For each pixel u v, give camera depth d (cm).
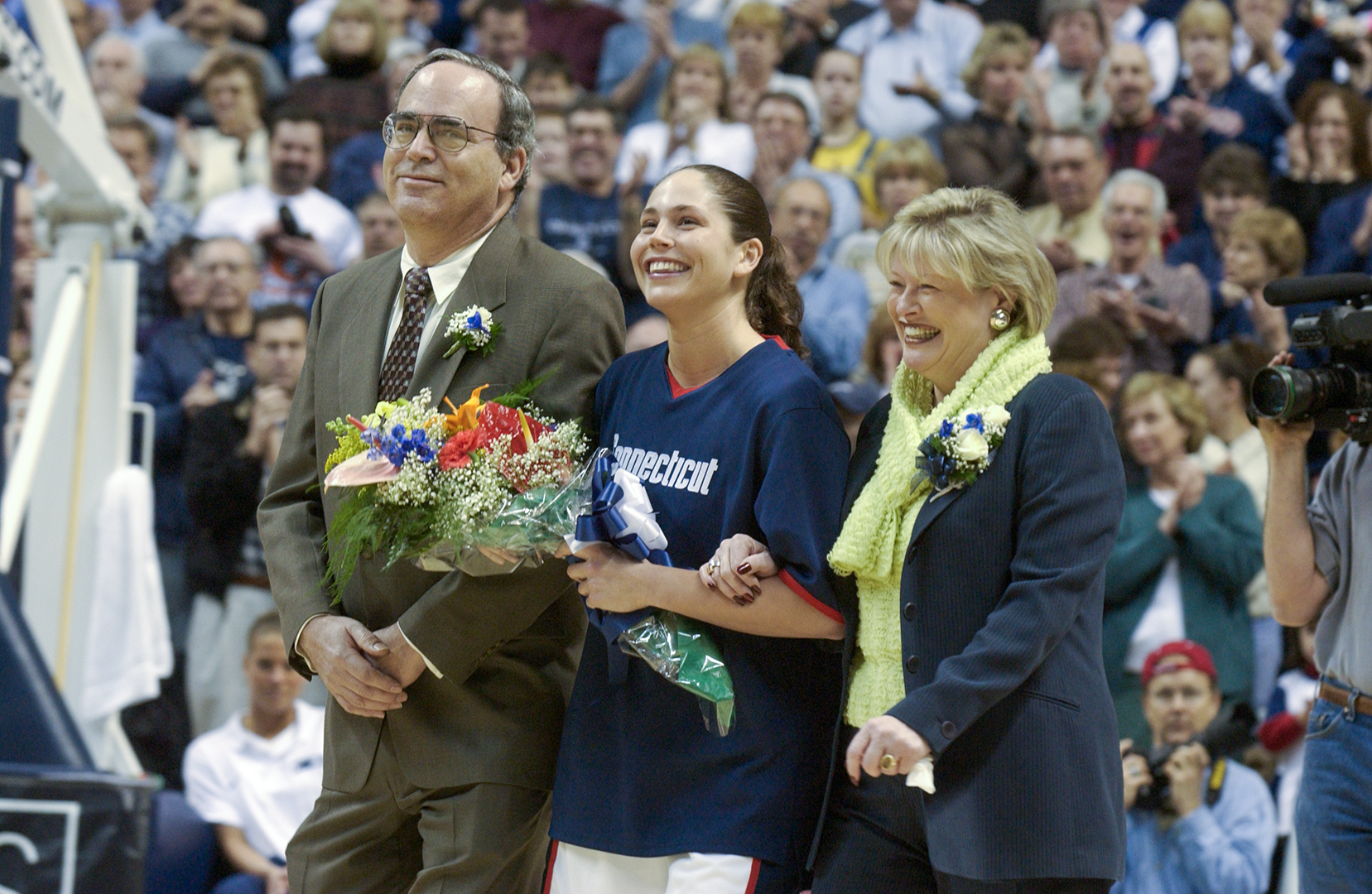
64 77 2023
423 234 1073
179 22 3212
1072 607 839
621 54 3103
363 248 2906
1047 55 2905
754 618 924
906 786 891
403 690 1034
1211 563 2155
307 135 2953
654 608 945
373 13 3075
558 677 1078
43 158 1986
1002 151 2791
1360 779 991
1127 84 2744
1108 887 862
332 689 1032
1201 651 2039
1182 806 1948
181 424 2633
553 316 1060
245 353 2716
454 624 1004
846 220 2728
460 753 1030
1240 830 1930
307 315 2666
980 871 837
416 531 959
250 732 2188
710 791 940
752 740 943
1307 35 2808
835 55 2889
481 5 3156
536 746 1048
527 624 1028
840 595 938
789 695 960
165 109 3072
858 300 2628
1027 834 834
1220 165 2611
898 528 913
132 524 1945
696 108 2950
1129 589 2162
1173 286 2542
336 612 1069
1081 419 869
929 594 883
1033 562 849
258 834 2109
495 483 939
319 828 1088
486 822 1027
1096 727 862
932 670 876
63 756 1441
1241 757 2042
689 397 998
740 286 1008
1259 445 2327
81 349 2011
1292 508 1038
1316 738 1028
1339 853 995
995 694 823
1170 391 2227
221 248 2738
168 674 2172
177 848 2072
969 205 906
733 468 962
